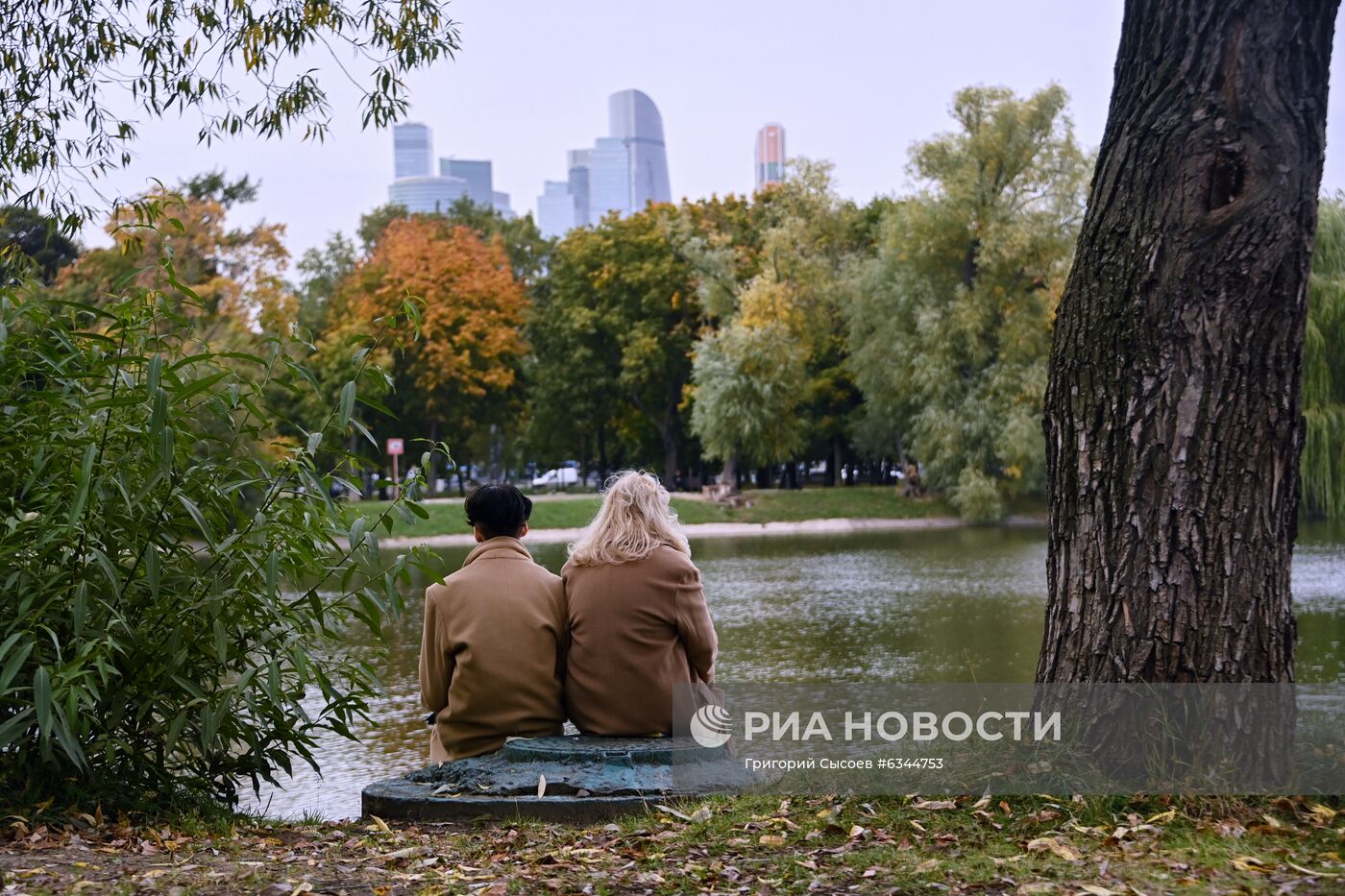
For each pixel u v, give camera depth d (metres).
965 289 42.03
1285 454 4.70
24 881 3.63
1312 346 20.95
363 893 3.68
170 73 9.20
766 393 47.03
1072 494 4.89
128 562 4.95
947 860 3.91
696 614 5.20
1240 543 4.64
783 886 3.69
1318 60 4.71
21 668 4.56
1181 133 4.71
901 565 27.42
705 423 48.59
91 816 4.52
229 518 5.11
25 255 8.41
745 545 36.34
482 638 5.22
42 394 4.80
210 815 4.86
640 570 5.19
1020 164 42.03
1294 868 3.62
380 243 60.34
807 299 48.06
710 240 53.69
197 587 4.94
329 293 63.50
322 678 5.21
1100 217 4.89
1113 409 4.77
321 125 9.35
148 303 5.25
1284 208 4.63
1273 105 4.66
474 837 4.49
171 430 4.54
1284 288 4.66
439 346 52.09
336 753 8.98
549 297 64.19
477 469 74.81
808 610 18.48
